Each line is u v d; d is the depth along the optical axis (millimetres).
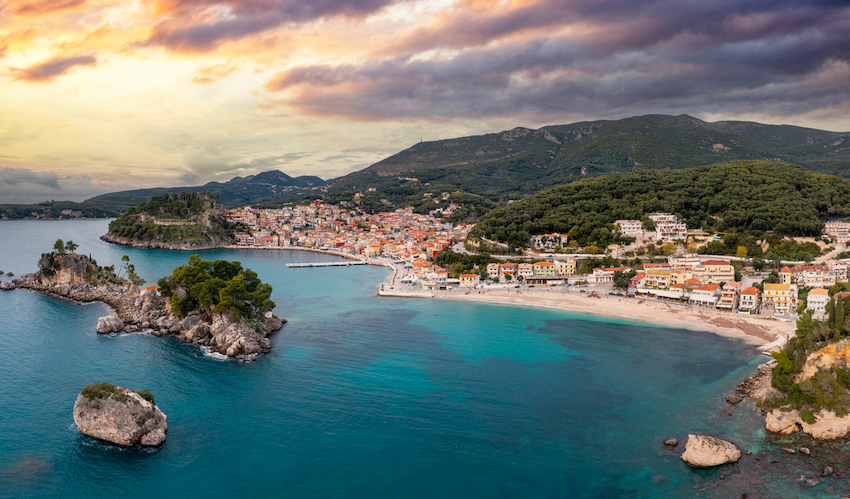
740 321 179625
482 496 80688
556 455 92188
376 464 89500
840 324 111062
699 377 127750
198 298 164625
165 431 99625
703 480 83625
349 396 116875
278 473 86812
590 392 119125
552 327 178375
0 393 114875
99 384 101312
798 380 105125
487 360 141875
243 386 121812
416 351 150000
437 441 97062
